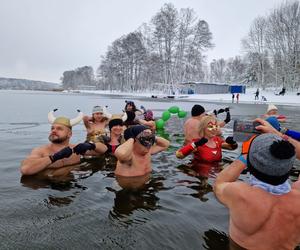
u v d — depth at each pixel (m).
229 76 92.25
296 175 5.05
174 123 12.27
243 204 2.48
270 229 2.42
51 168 5.05
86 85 128.75
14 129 9.84
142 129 4.80
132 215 3.27
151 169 5.15
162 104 27.16
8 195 3.77
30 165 4.62
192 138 7.39
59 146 5.26
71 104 23.75
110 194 3.92
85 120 8.16
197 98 44.00
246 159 2.79
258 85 63.47
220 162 5.77
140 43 72.75
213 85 57.09
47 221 3.04
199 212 3.38
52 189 4.04
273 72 62.81
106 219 3.14
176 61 61.75
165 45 61.59
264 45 62.38
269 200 2.41
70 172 4.86
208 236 2.84
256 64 66.19
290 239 2.45
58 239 2.69
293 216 2.41
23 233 2.78
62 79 151.12
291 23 56.19
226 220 3.19
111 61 80.75
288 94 51.22
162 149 5.62
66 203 3.54
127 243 2.67
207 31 61.78
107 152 6.15
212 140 5.98
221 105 27.03
